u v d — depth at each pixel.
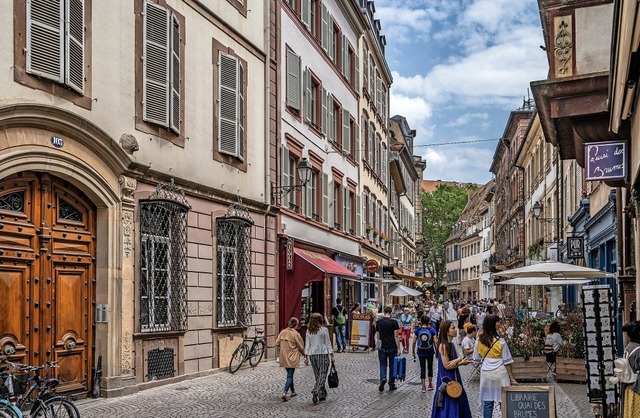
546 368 17.66
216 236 18.44
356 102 37.44
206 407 12.91
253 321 20.88
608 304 10.12
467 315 31.41
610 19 13.63
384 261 47.97
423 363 15.91
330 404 13.70
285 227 24.19
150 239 15.48
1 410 8.88
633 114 11.31
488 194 81.12
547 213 42.59
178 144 16.86
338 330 27.64
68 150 12.95
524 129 56.44
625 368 8.73
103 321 13.97
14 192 12.16
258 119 21.84
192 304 17.19
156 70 15.90
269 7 22.91
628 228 19.77
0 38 11.45
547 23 14.14
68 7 12.77
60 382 12.97
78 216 13.70
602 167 13.90
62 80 12.61
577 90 13.63
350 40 36.34
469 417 10.30
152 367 15.45
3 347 11.62
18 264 12.09
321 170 29.89
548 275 21.27
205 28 18.45
